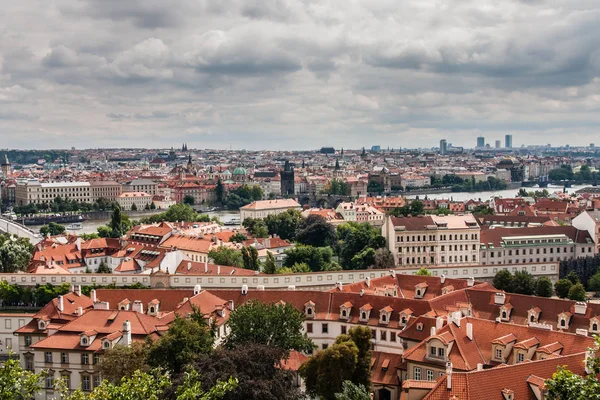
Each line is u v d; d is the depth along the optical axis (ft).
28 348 620.90
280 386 467.11
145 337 571.69
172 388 435.94
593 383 304.71
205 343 517.55
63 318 627.46
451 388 395.55
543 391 395.96
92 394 340.59
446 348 506.48
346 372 497.05
